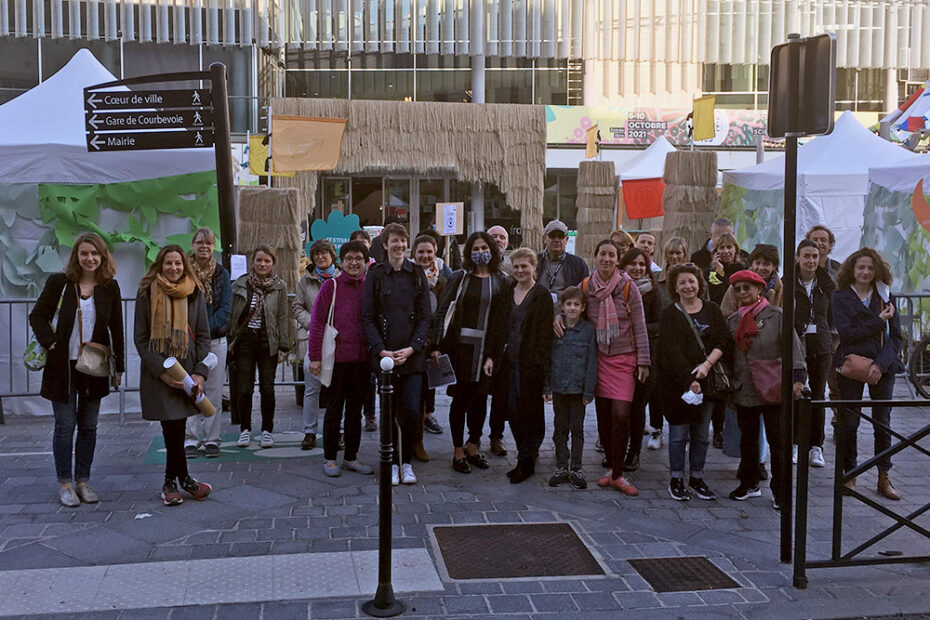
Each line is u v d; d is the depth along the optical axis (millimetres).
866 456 7445
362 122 19062
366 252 6738
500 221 23469
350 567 4812
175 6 21578
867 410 9359
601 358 6492
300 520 5625
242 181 21078
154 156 8898
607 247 6480
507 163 19672
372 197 23078
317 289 8203
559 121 23094
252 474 6684
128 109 7719
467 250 6680
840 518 4777
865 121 24391
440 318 6641
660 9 23906
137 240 8891
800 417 4691
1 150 8578
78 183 8797
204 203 9148
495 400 6832
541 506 6020
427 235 7527
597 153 21406
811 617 4312
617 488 6406
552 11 23500
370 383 8102
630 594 4555
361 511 5824
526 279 6703
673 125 23344
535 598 4480
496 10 23484
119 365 5945
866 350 6250
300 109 18812
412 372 6457
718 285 7586
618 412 6387
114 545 5129
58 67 21438
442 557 4996
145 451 7348
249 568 4781
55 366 5758
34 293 8773
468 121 19500
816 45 4750
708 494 6223
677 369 6078
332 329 6523
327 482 6492
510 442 7910
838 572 4938
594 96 24078
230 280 7332
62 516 5652
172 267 5789
